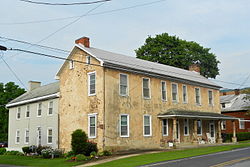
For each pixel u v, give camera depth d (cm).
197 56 5516
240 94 5625
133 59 3294
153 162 1817
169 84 3259
